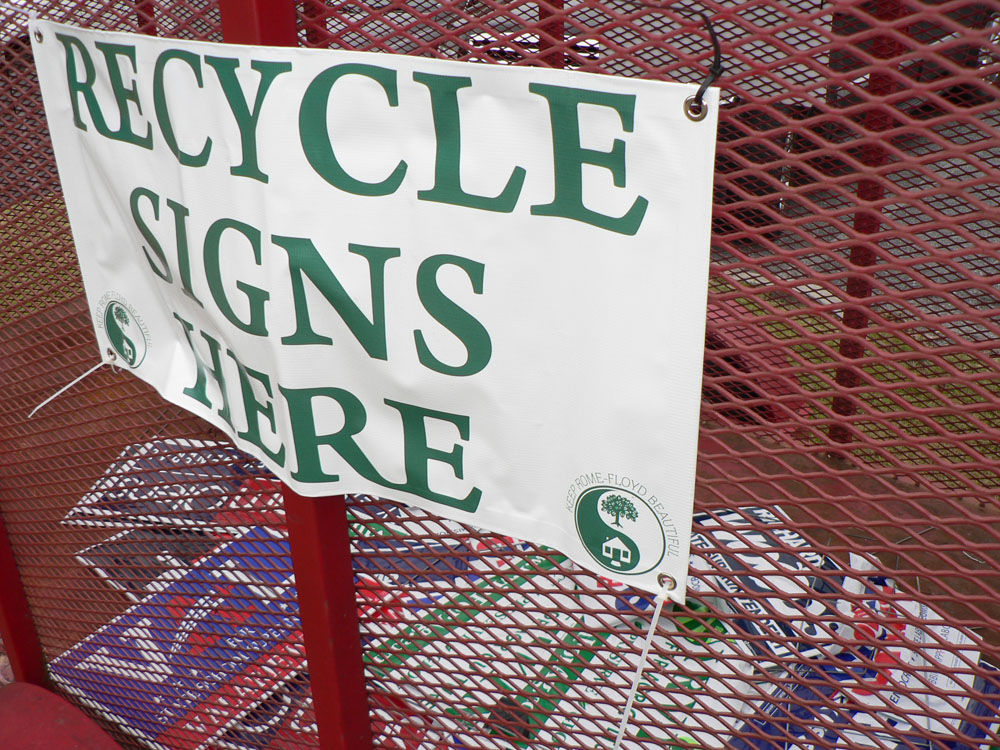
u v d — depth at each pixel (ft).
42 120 6.22
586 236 3.78
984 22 3.05
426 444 4.72
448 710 5.96
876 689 4.21
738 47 3.47
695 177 3.41
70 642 8.64
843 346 5.09
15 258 6.96
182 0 4.95
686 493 3.96
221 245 4.87
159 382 6.18
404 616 5.80
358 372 4.71
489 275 4.11
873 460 6.66
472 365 4.34
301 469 5.03
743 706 5.79
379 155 4.15
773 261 3.69
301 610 5.87
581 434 4.17
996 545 3.63
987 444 6.06
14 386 7.68
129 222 5.62
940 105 3.15
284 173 4.40
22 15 5.68
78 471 7.72
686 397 3.80
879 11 3.33
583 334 3.96
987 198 4.24
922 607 6.45
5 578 8.52
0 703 8.38
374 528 5.56
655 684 4.90
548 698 5.37
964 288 3.34
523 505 4.59
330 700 6.09
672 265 3.60
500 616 6.40
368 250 4.37
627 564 4.31
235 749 7.22
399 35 4.32
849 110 3.32
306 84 4.17
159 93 4.83
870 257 4.42
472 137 3.89
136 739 8.54
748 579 6.51
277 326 4.73
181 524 6.77
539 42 4.03
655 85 3.35
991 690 5.70
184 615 7.37
